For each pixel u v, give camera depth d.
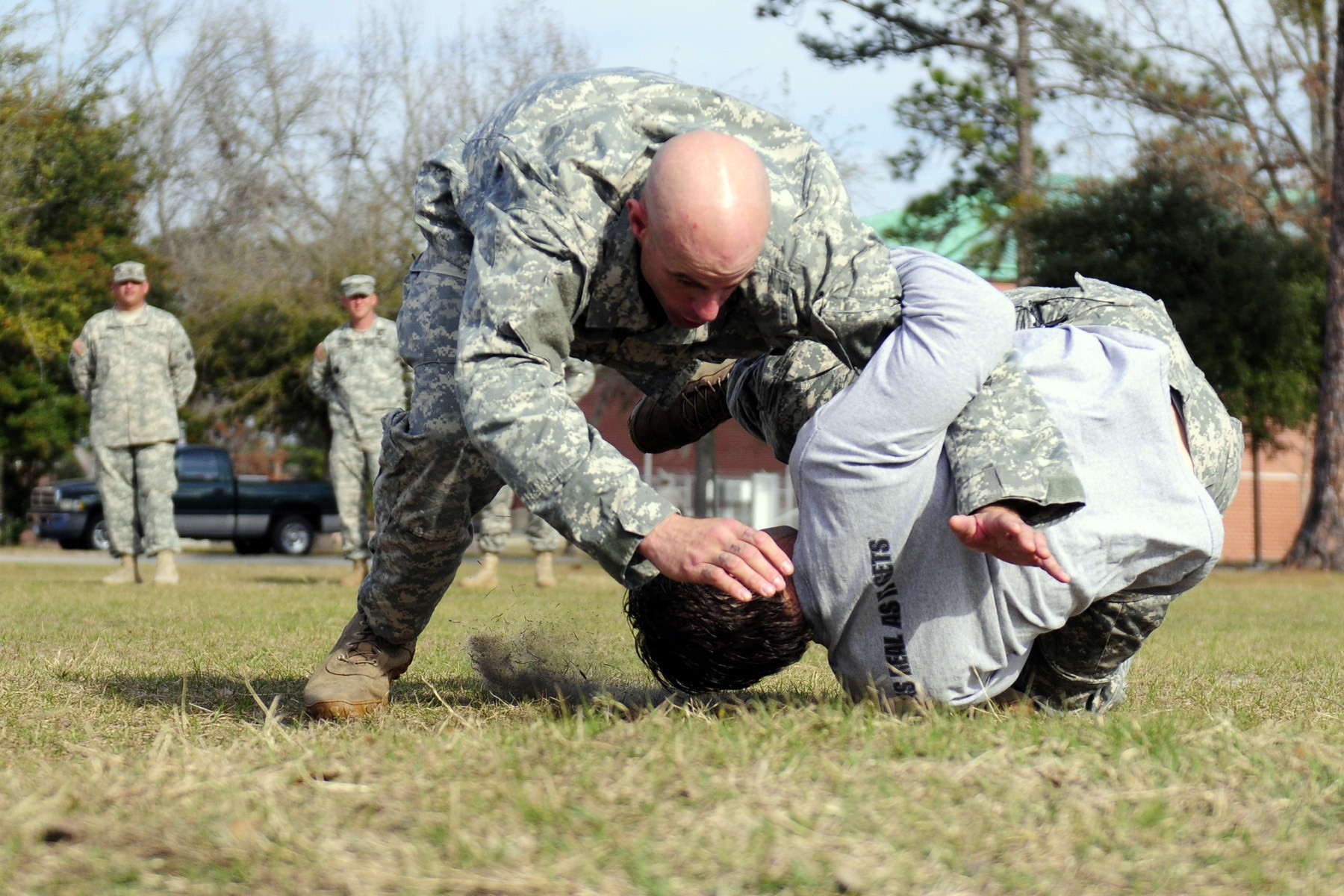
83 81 23.17
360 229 26.19
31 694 3.58
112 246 23.12
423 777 2.20
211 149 33.44
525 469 2.48
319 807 2.01
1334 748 2.51
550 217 2.54
